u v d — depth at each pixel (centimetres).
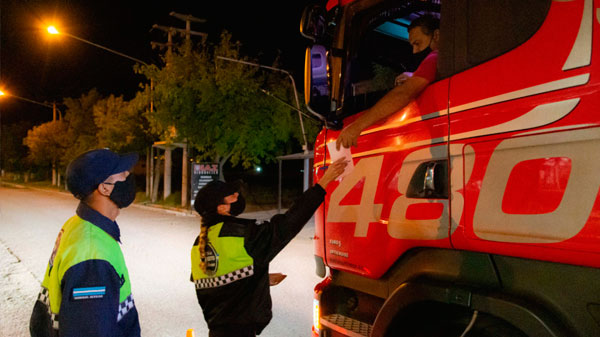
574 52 152
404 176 211
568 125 150
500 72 173
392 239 216
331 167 223
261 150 1656
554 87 155
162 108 1623
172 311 527
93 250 141
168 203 2130
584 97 147
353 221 241
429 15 281
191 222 1445
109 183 151
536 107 160
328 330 248
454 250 190
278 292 607
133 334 153
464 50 189
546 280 157
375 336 208
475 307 170
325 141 278
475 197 177
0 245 972
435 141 197
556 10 158
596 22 147
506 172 167
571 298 150
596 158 142
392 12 283
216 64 1591
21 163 5438
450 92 192
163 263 786
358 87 278
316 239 274
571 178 148
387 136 223
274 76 1631
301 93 1619
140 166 4150
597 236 140
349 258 243
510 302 159
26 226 1308
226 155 1773
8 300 569
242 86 1546
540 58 161
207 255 213
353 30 277
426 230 197
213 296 214
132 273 711
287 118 1588
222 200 224
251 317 211
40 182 5244
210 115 1625
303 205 211
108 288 139
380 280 231
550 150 154
